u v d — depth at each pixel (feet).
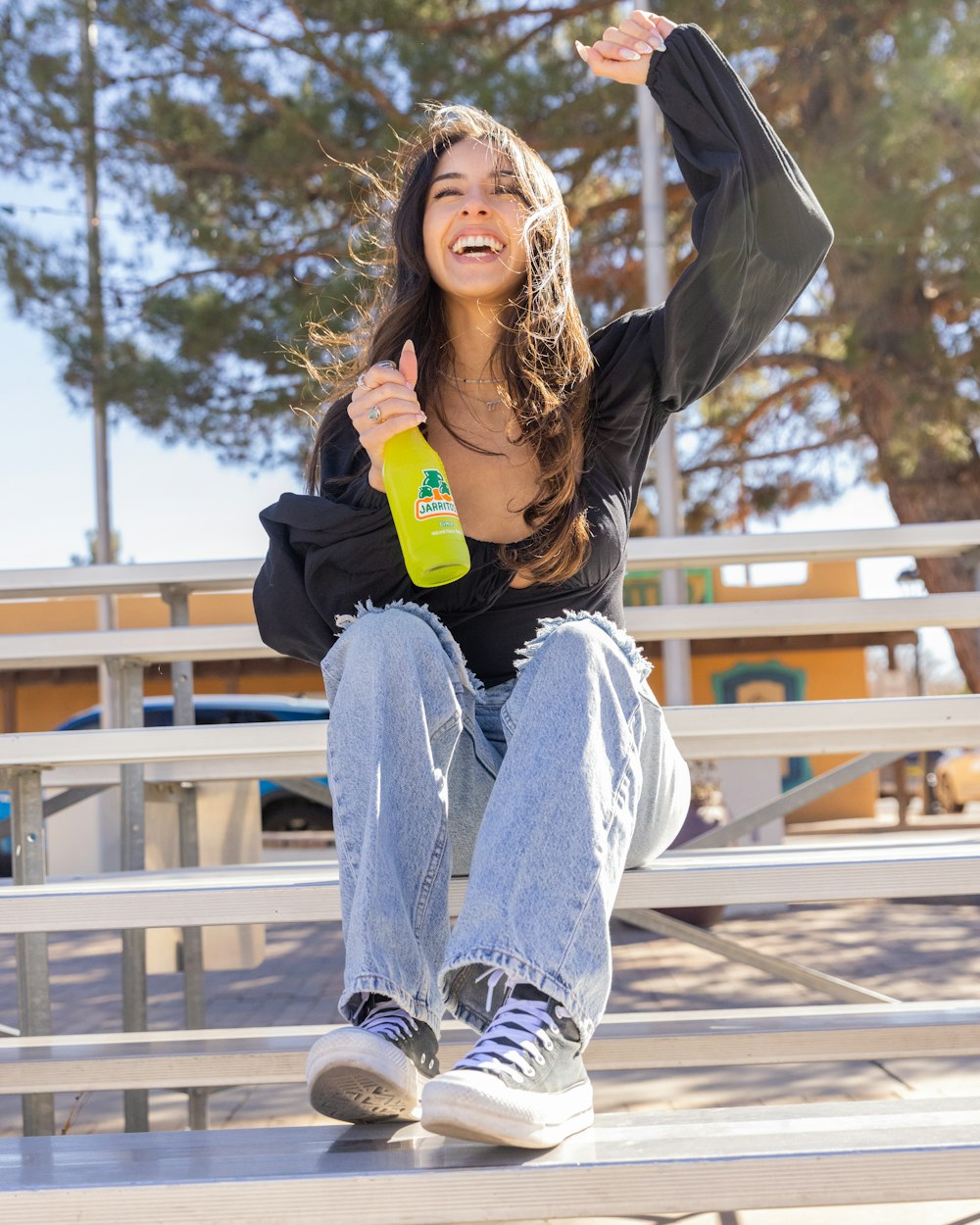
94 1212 3.60
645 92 28.73
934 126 28.35
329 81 31.35
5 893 5.23
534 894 4.09
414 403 4.92
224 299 31.65
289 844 28.84
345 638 4.84
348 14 30.71
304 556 5.39
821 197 28.55
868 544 8.32
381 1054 3.93
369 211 6.37
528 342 5.25
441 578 4.87
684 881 5.02
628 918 8.54
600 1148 3.73
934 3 27.58
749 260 5.33
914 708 6.38
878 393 32.91
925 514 33.53
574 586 5.26
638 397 5.55
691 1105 9.86
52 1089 5.65
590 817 4.20
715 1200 3.53
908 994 13.89
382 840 4.38
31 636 8.20
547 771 4.25
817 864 5.01
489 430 5.47
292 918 5.14
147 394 31.14
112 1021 14.11
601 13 31.60
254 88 32.07
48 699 45.83
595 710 4.39
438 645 4.82
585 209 32.78
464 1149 3.81
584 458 5.44
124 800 8.29
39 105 31.91
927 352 30.71
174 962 10.12
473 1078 3.68
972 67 27.58
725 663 47.65
